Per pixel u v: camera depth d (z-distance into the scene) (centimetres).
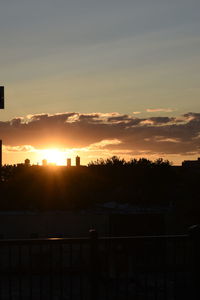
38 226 4297
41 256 1144
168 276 2136
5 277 3250
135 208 5091
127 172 6881
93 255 1030
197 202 4409
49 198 5909
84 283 2748
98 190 6500
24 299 2669
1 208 5684
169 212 4353
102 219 4309
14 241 1012
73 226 4322
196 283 1058
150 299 1844
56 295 2675
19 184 5988
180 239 1070
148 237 1066
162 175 6888
